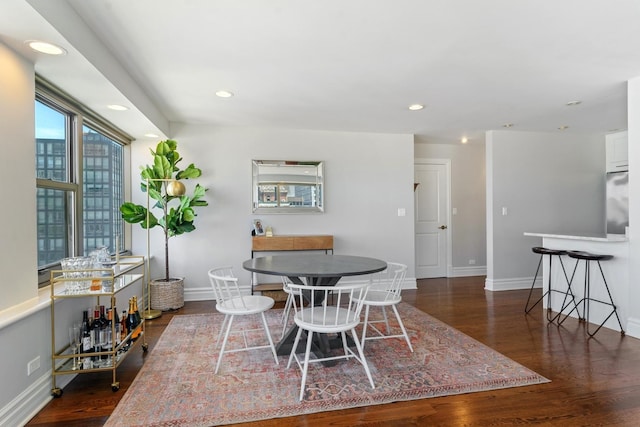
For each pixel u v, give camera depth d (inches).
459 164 235.5
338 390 86.0
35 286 84.0
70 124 115.0
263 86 121.4
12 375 71.8
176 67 104.7
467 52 96.0
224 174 177.2
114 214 154.3
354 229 193.0
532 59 100.8
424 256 231.9
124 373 96.3
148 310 147.5
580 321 140.1
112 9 74.4
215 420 74.3
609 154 209.3
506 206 197.2
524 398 83.1
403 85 121.3
